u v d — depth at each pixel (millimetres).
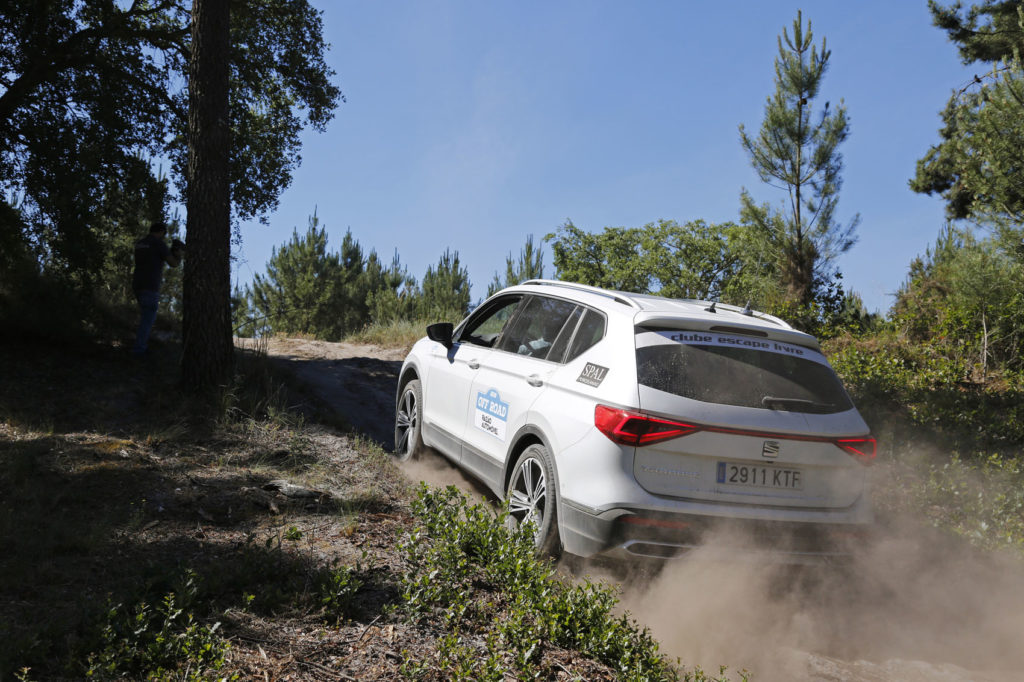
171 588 3461
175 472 5410
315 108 14234
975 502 6012
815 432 3871
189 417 6742
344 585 3535
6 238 9250
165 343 10023
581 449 3941
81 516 4430
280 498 5090
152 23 13648
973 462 6945
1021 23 15078
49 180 9750
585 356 4355
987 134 10531
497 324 5922
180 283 13938
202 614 3326
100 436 6016
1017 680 3551
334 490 5387
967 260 10695
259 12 13500
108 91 11539
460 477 6145
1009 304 10398
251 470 5648
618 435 3758
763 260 17047
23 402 6707
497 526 4219
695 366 3957
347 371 10430
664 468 3740
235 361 7895
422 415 6375
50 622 3064
